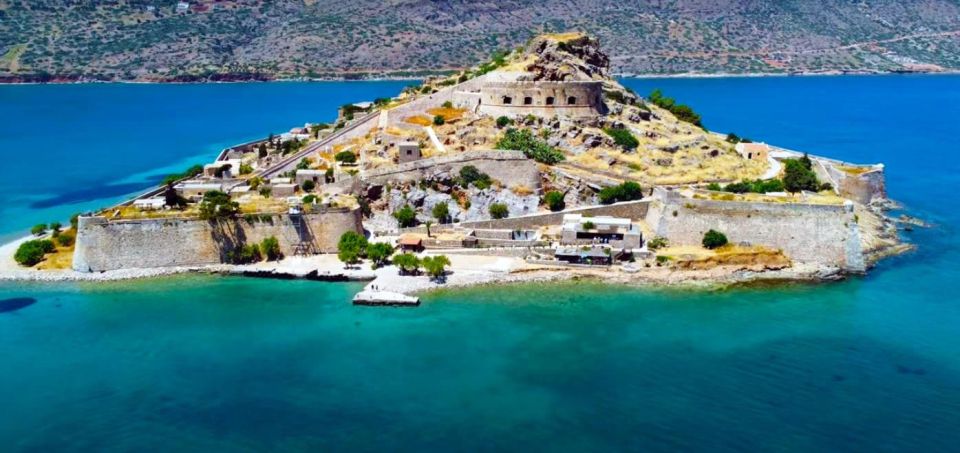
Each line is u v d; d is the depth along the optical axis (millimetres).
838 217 133125
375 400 92938
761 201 136750
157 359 103062
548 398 93062
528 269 129750
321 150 178875
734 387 95312
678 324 112500
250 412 90688
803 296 122688
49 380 98000
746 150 181625
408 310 117312
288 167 169375
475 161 154000
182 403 92750
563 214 146750
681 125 192625
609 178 155875
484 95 180375
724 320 113812
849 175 172750
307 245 136750
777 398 92750
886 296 122438
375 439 85188
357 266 132000
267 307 118500
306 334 109875
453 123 175875
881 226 156625
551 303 119688
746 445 83812
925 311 116625
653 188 149625
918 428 86562
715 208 137000
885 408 90500
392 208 149500
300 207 136750
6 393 94875
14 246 146500
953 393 93438
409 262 127188
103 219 130250
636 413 89875
